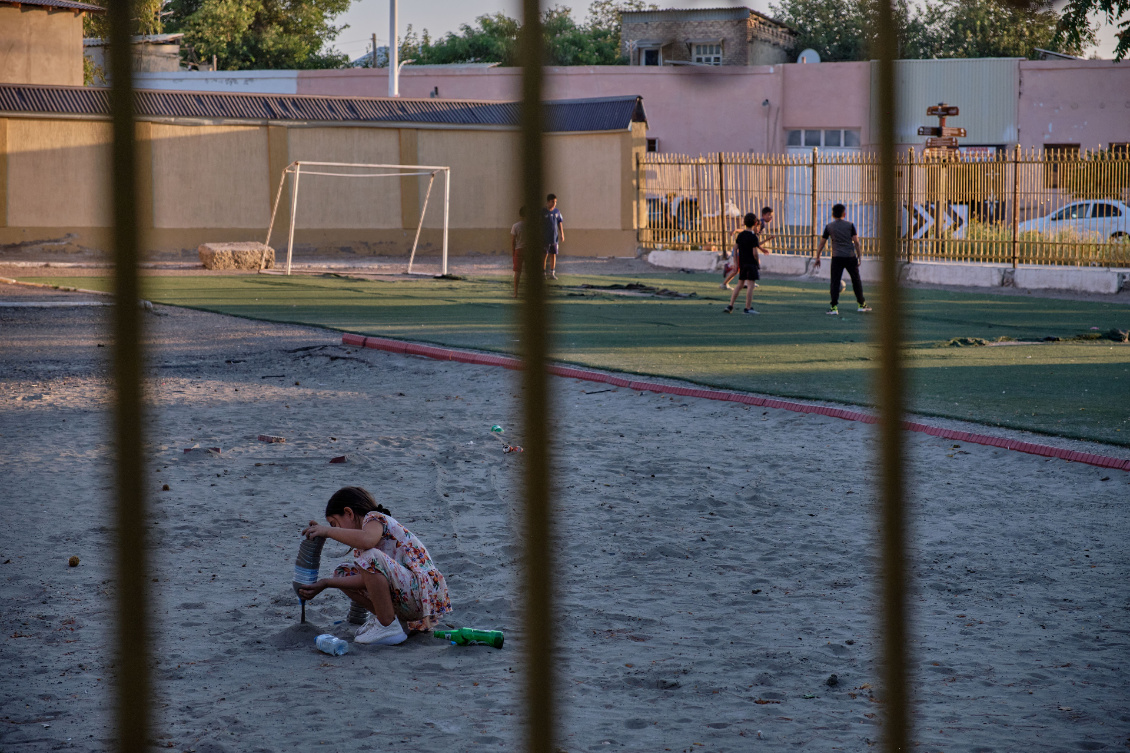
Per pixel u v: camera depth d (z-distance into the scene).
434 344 15.33
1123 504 7.51
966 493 7.87
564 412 11.05
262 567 6.25
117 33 1.28
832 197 30.09
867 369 13.30
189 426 10.22
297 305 20.69
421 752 3.86
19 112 30.02
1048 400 11.02
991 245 26.75
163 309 19.55
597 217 35.47
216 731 4.02
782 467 8.77
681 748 3.89
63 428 10.13
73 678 4.54
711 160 32.94
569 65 41.47
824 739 3.97
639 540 6.80
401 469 8.70
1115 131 38.50
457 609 5.59
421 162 35.88
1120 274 24.05
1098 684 4.53
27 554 6.33
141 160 1.31
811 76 39.97
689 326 17.95
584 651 4.94
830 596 5.79
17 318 18.09
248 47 57.91
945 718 4.14
